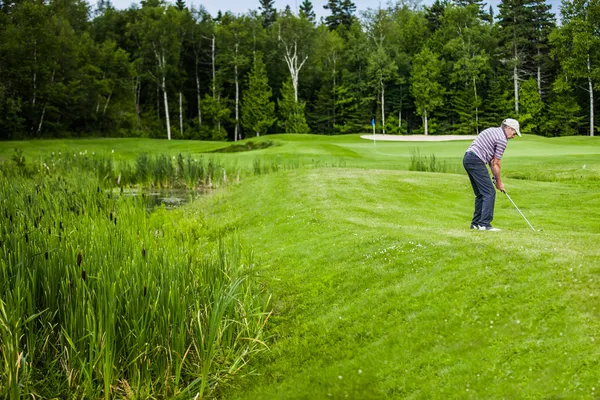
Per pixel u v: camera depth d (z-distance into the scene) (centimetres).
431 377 495
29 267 606
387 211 1128
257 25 6950
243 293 689
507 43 6562
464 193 1382
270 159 2736
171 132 6656
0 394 498
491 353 500
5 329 505
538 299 548
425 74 6619
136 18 6669
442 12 8112
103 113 5841
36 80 5047
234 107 7331
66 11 6203
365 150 3166
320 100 7281
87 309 540
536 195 1324
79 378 522
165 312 577
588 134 6494
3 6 5081
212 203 1526
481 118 6725
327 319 648
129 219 1042
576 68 5588
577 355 465
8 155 3209
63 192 1212
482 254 675
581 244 668
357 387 511
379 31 7125
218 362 592
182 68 7125
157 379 547
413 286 650
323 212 1115
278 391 534
